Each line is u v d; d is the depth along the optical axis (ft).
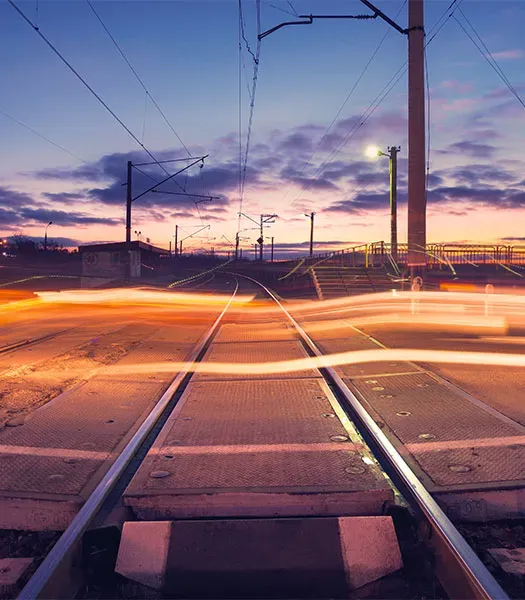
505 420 16.40
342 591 8.68
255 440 14.93
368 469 12.42
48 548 10.15
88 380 24.04
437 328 44.83
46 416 17.85
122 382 23.57
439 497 11.08
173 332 44.09
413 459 13.11
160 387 22.50
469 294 70.44
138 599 8.70
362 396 20.01
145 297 109.29
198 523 9.50
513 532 10.57
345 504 10.79
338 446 14.23
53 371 26.48
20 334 43.88
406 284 66.59
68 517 10.96
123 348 34.14
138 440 14.99
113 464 13.06
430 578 9.13
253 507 10.80
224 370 26.14
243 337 40.01
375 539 9.21
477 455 13.32
